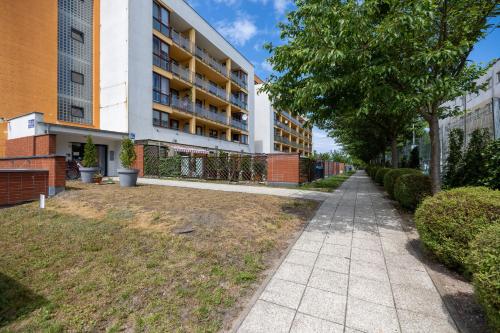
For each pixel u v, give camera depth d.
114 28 16.33
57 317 2.51
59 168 8.00
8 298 2.82
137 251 3.86
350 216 6.22
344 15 4.17
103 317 2.47
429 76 4.40
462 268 3.13
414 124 13.48
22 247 4.09
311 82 4.77
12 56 13.42
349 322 2.31
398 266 3.44
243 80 31.34
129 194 7.93
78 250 3.93
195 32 22.52
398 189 6.78
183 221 5.18
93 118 16.72
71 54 15.85
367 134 15.91
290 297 2.71
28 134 12.19
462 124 7.67
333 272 3.27
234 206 6.60
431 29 4.98
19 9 13.65
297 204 7.43
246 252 3.90
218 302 2.64
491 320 1.89
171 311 2.52
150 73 17.27
